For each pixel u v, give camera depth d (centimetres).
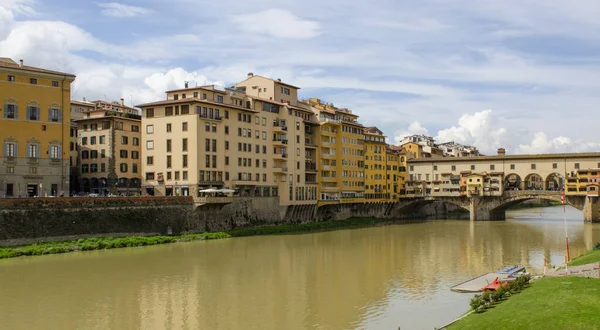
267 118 12456
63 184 9762
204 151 10625
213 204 10575
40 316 4894
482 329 3847
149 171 11044
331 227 13512
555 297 4362
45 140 9569
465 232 12450
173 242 9488
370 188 16300
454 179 17150
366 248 9412
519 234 11938
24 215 7988
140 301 5434
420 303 5359
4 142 9094
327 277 6675
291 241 10269
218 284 6231
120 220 9131
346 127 15212
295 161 13175
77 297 5550
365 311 5078
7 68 9112
